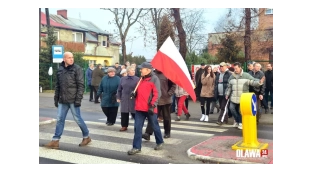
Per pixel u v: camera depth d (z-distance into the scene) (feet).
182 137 27.04
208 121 35.32
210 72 34.81
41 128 30.58
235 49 70.28
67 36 138.62
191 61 71.67
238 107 30.37
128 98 29.04
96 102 52.13
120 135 27.68
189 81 23.04
